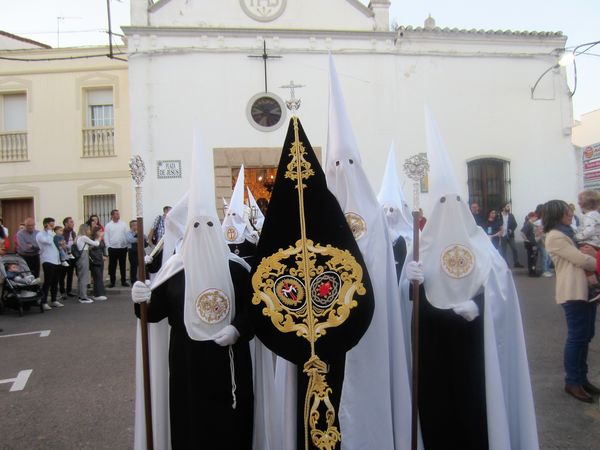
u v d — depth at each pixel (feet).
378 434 8.83
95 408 14.76
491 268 9.66
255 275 8.50
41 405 15.15
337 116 9.22
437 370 9.86
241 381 9.23
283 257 8.49
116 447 12.28
